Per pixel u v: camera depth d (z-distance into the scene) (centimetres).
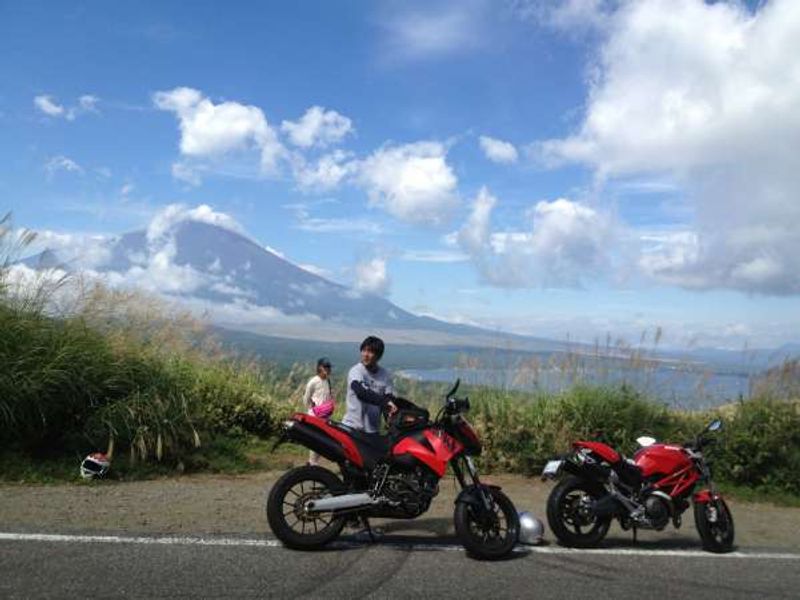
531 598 489
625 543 685
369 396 657
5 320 895
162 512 697
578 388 1157
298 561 552
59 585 464
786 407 1118
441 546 625
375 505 605
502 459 1065
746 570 593
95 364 930
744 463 1059
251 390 1271
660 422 1135
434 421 642
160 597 452
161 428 935
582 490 668
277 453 1127
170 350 1128
